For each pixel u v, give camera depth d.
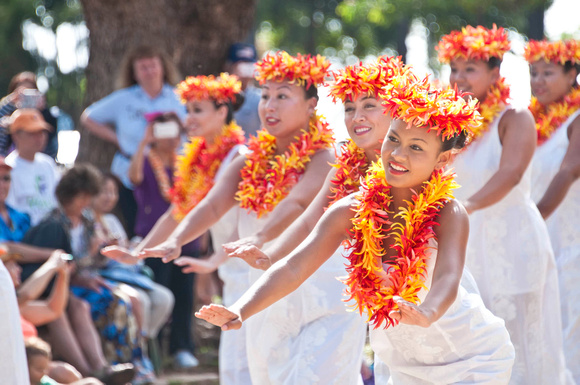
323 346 7.28
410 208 5.70
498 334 6.28
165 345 14.11
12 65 39.91
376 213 5.86
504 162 8.32
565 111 10.28
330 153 8.02
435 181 5.68
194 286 14.54
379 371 7.02
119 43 16.59
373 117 6.77
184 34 16.69
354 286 5.86
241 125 14.65
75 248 11.96
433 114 5.51
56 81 40.00
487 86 8.75
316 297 7.39
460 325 6.14
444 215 5.68
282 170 8.00
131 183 14.05
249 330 7.86
